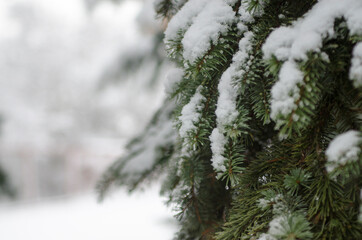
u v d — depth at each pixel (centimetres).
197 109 88
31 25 1478
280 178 82
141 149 117
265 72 83
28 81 1469
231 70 85
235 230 82
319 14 78
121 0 280
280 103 76
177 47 88
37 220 725
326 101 80
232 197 91
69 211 794
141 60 265
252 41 84
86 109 1539
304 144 81
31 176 954
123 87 298
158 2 99
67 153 1030
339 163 74
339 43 78
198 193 96
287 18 84
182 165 95
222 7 86
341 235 75
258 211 81
